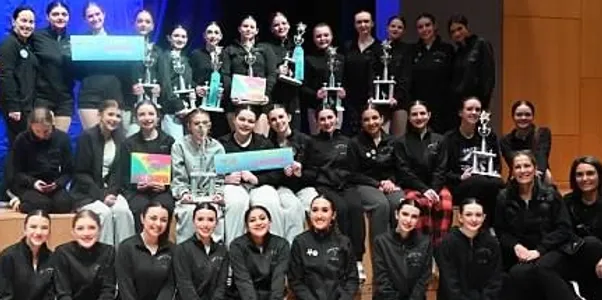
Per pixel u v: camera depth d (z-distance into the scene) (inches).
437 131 243.9
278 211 205.8
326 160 220.2
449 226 214.7
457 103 241.9
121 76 224.2
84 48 216.7
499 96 279.0
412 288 198.7
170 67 228.7
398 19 244.5
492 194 216.7
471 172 219.3
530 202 203.2
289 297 201.2
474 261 197.3
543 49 284.0
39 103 217.8
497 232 207.8
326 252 196.2
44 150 205.9
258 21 282.8
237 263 191.2
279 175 215.9
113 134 208.4
